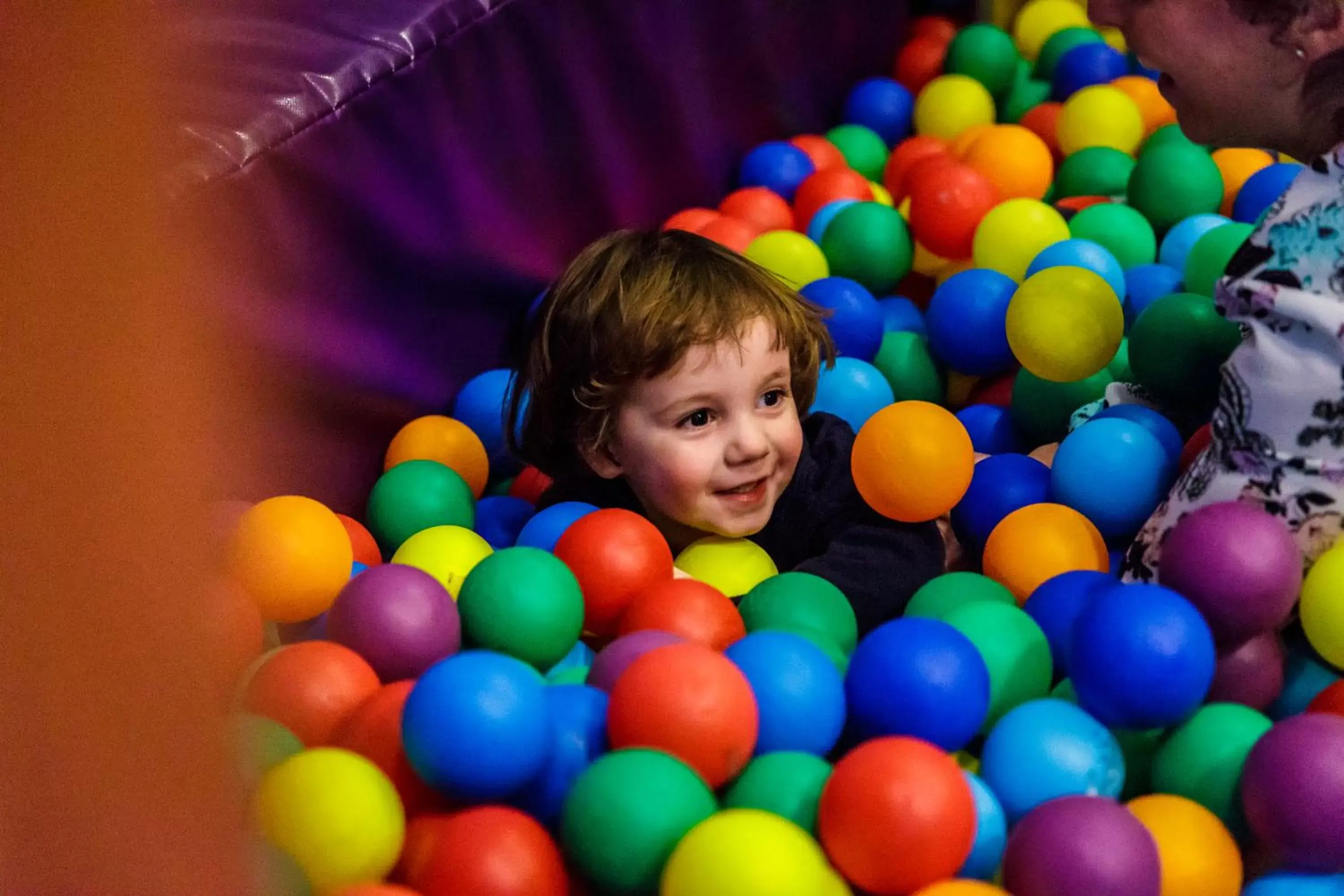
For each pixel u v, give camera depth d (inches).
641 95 94.0
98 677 20.8
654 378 62.7
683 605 55.7
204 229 56.7
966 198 90.0
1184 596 51.3
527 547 64.8
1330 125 54.7
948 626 51.3
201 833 22.0
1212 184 95.7
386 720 47.3
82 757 21.1
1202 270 81.0
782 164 106.7
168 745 21.6
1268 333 53.1
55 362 19.5
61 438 19.8
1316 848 42.9
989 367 83.1
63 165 19.2
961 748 50.5
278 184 63.2
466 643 56.7
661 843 41.9
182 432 20.6
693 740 44.6
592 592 59.3
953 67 125.7
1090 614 49.9
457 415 83.1
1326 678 54.3
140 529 20.5
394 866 43.7
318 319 68.2
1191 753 48.7
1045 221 87.6
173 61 60.6
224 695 22.5
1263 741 44.8
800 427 67.0
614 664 50.9
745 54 106.6
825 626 57.7
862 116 122.6
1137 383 75.2
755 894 37.9
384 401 76.9
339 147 67.1
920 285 98.3
